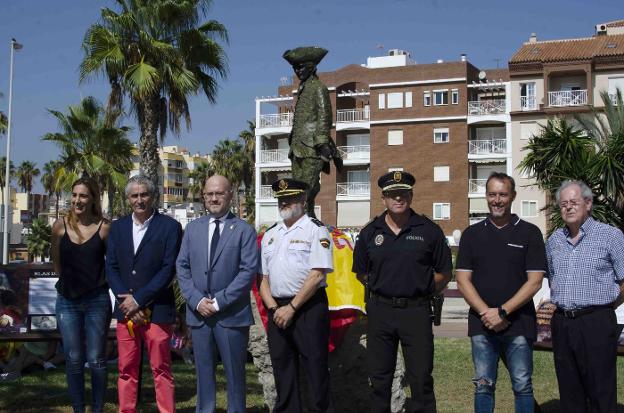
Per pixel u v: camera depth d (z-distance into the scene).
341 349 6.86
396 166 47.50
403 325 5.64
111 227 6.39
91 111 31.69
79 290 6.44
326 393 5.86
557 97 42.06
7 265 8.09
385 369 5.73
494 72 49.81
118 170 32.50
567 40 44.31
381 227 5.77
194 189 71.56
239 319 5.99
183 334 10.62
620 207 16.34
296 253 5.89
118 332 6.26
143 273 6.22
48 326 8.09
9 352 9.38
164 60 22.14
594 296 5.49
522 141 43.56
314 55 7.45
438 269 5.73
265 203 50.44
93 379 6.52
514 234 5.60
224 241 6.00
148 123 22.28
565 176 16.89
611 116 18.66
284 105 52.88
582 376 5.60
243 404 6.04
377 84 48.16
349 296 6.71
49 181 78.25
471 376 9.53
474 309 5.65
